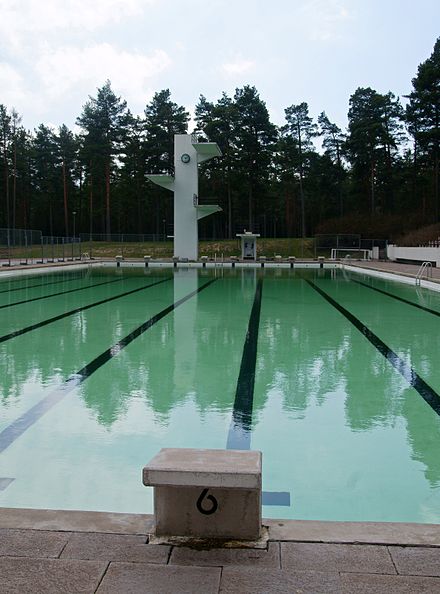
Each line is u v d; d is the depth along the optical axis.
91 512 2.56
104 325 10.43
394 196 57.53
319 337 9.13
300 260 37.88
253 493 2.29
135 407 5.25
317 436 4.47
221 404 5.36
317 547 2.25
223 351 7.97
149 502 3.31
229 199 53.28
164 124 54.81
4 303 14.15
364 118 53.16
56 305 13.75
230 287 19.41
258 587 1.99
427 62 45.03
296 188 62.47
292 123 57.53
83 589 1.98
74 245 38.94
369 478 3.67
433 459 4.00
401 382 6.21
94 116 53.53
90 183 58.34
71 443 4.30
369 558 2.16
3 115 54.84
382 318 11.44
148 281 22.12
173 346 8.35
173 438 4.41
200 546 2.26
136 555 2.20
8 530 2.38
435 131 43.75
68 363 7.17
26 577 2.04
